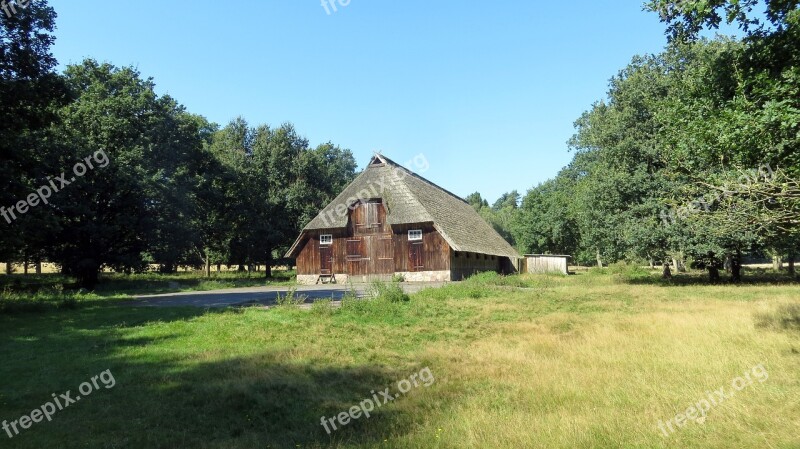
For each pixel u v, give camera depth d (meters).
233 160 53.75
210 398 7.52
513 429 5.87
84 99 36.09
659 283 32.94
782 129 7.09
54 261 34.84
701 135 8.37
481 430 5.91
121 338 12.59
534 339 11.80
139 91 38.81
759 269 48.97
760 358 8.81
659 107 10.75
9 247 21.80
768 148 7.48
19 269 61.41
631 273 44.69
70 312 18.11
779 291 23.86
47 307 19.25
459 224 40.88
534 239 71.56
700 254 29.17
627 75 33.84
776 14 8.42
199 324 14.45
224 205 52.28
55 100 21.38
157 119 38.81
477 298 21.77
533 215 72.12
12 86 18.70
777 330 11.30
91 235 33.16
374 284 20.64
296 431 6.25
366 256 36.78
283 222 54.78
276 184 56.59
